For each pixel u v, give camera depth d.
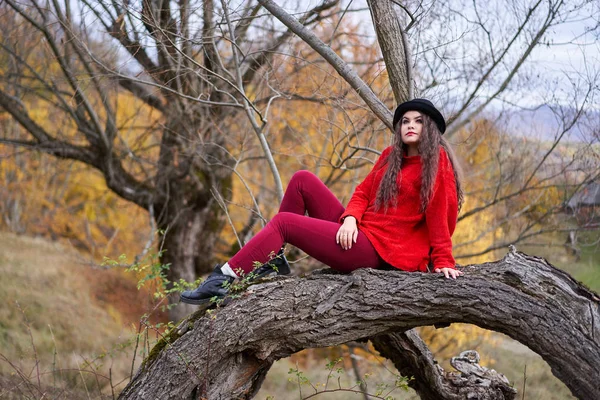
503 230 9.75
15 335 11.38
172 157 10.83
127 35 5.73
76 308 14.48
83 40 6.47
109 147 10.74
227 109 9.14
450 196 3.51
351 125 6.68
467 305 3.46
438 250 3.52
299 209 3.81
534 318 3.46
